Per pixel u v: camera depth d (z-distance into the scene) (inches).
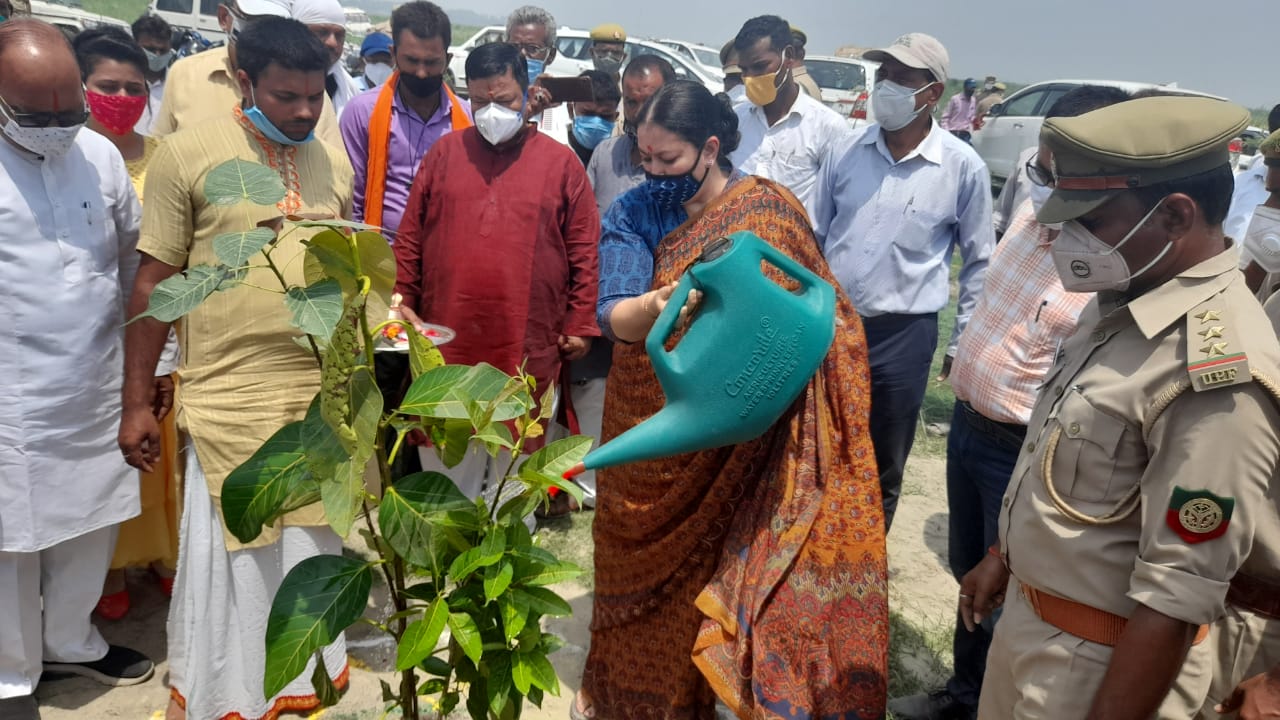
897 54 124.5
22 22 91.6
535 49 206.7
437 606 53.5
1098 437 61.5
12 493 100.1
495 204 130.7
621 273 94.5
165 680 117.3
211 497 100.6
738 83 208.4
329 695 58.9
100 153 105.5
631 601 95.7
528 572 56.6
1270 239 90.7
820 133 174.1
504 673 57.0
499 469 146.9
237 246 48.3
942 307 135.3
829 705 80.2
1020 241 100.8
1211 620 57.4
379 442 55.8
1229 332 55.8
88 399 104.3
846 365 84.7
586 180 139.1
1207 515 55.4
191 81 135.7
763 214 86.3
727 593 81.9
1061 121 61.4
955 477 111.9
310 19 170.4
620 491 93.8
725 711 111.0
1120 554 62.1
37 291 98.2
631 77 155.6
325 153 105.0
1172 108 59.3
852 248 135.2
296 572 56.3
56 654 113.3
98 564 112.7
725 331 71.0
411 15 145.6
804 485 81.7
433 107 154.9
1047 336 96.4
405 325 57.5
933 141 131.0
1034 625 68.0
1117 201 59.6
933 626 133.6
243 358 98.8
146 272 96.7
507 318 132.8
